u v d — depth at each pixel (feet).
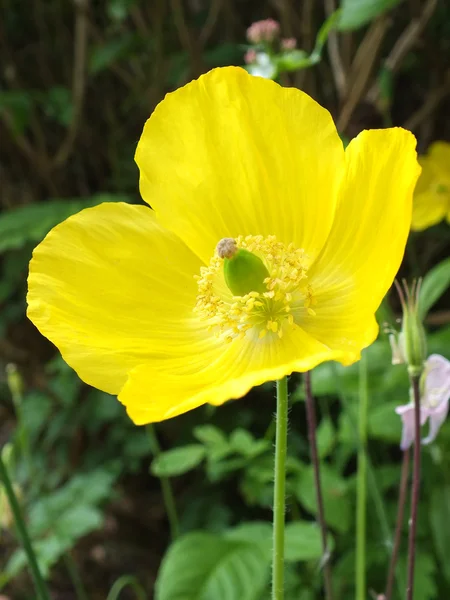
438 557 0.56
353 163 0.32
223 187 0.35
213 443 0.62
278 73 0.55
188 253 0.37
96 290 0.34
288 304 0.35
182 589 0.47
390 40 0.82
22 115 0.85
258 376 0.25
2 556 0.83
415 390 0.34
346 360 0.25
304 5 0.76
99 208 0.35
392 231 0.29
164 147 0.35
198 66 0.79
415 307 0.34
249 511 0.80
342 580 0.55
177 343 0.35
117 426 0.84
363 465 0.47
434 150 0.70
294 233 0.35
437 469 0.57
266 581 0.51
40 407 0.84
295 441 0.75
